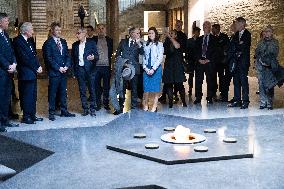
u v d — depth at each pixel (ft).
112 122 20.48
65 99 29.12
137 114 22.24
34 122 27.25
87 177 12.84
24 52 26.50
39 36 73.00
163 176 12.89
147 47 29.04
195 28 35.88
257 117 21.62
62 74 28.43
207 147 15.56
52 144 16.66
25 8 61.93
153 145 15.80
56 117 28.96
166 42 31.19
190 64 36.50
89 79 29.25
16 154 15.67
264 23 52.37
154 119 21.01
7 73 25.08
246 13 55.77
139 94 31.76
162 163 14.17
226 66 33.68
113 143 16.39
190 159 14.26
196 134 17.44
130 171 13.38
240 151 15.12
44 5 77.00
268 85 30.55
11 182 12.46
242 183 12.25
